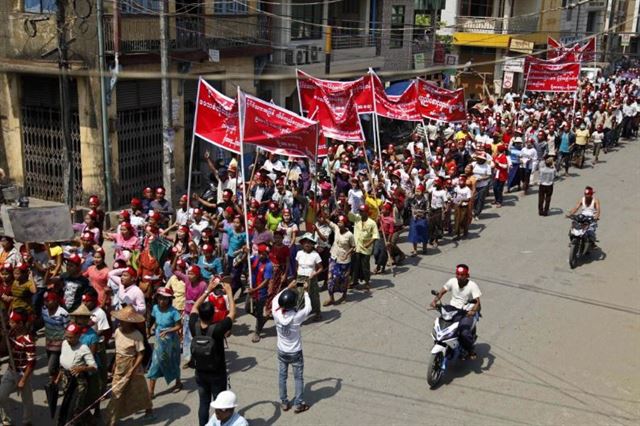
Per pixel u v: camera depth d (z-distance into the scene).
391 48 32.81
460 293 10.18
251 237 12.13
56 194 18.19
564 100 32.41
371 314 12.09
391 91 28.28
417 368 10.16
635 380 10.07
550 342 11.23
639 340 11.43
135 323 8.15
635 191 21.98
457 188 16.66
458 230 16.69
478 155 18.53
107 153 17.16
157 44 17.88
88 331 7.91
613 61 53.53
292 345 8.60
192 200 16.31
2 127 18.41
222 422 6.85
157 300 8.92
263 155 21.14
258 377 9.70
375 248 14.05
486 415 8.93
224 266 11.78
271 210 13.52
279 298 8.48
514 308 12.59
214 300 9.49
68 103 16.38
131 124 18.17
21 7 16.95
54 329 8.48
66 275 9.55
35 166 18.34
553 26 47.12
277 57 24.30
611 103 30.41
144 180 18.83
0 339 8.45
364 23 30.06
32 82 17.73
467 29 41.38
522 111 28.95
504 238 17.00
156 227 11.31
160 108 18.97
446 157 20.48
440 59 36.47
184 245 10.99
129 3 17.06
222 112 12.46
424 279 13.99
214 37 20.34
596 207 15.01
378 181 16.09
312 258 11.52
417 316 12.05
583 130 25.02
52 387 8.28
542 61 24.66
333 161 18.78
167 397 9.09
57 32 15.92
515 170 21.25
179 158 19.75
